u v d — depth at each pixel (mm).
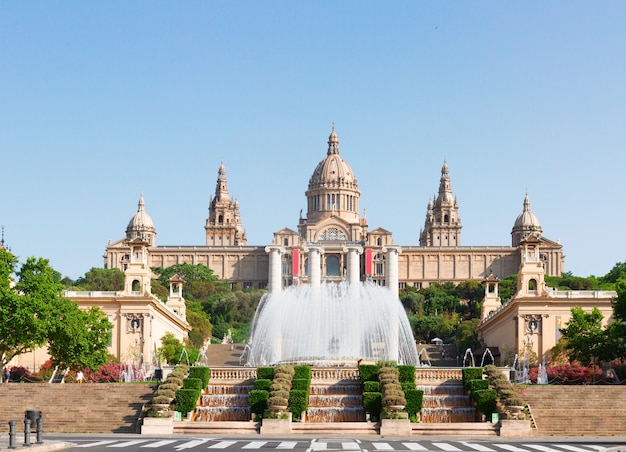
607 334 117250
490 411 87625
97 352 114500
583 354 117438
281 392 85688
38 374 124375
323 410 89125
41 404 90375
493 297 194125
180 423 83938
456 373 96625
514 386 93188
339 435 80875
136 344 148000
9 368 125062
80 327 110438
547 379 120000
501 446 68125
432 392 94688
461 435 81938
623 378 125562
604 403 90438
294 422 84562
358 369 95625
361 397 91562
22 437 74375
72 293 150250
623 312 115250
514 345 152875
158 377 119688
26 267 111000
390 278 158500
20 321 104812
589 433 84938
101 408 89125
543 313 149500
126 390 92188
